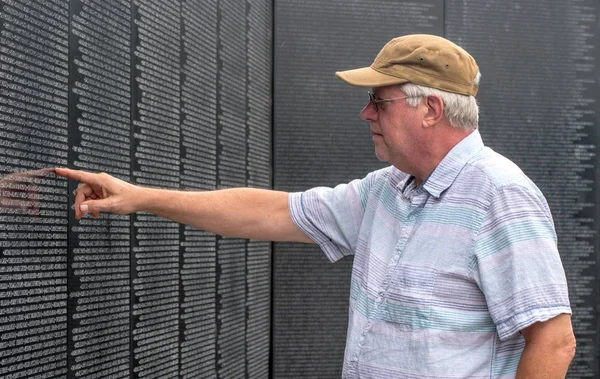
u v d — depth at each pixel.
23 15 2.27
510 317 1.91
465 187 2.03
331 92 5.06
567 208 5.31
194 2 3.74
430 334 2.01
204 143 3.86
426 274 2.04
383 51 2.14
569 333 1.91
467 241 2.00
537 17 5.32
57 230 2.46
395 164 2.20
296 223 2.48
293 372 4.95
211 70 3.96
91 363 2.67
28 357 2.29
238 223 2.52
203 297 3.80
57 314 2.45
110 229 2.83
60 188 2.48
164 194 2.44
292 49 5.05
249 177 4.59
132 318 3.00
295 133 5.03
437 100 2.06
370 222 2.29
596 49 5.37
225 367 4.11
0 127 2.14
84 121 2.65
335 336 4.98
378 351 2.11
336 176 5.05
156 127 3.27
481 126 5.26
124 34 2.97
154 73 3.26
